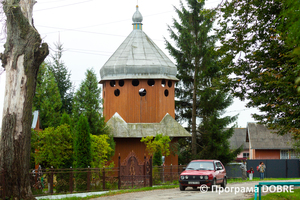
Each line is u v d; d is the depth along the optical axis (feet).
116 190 72.49
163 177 87.20
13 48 54.75
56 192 68.69
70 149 78.23
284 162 142.41
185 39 120.98
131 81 110.11
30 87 54.70
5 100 54.24
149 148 99.09
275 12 52.08
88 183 70.54
